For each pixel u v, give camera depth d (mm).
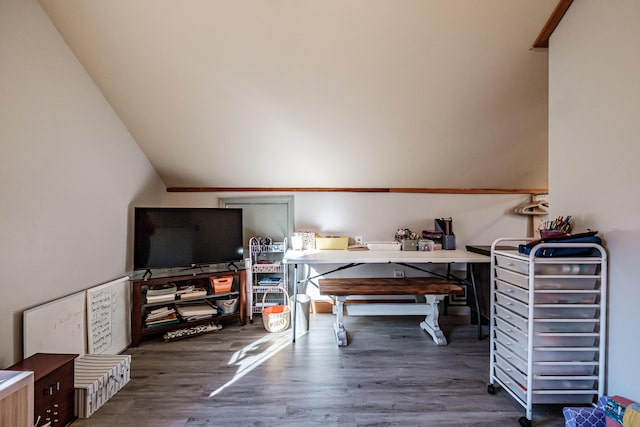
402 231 3785
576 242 1778
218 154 3320
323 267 3924
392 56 2326
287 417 1921
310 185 3830
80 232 2328
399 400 2094
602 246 1781
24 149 1849
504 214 3986
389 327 3416
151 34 2168
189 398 2111
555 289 1812
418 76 2477
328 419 1907
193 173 3596
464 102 2709
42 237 1983
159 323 3029
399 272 3939
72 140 2244
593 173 1834
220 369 2488
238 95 2635
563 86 2041
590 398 1852
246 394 2158
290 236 3867
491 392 2166
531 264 1778
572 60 1966
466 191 3938
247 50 2283
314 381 2320
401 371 2469
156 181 3541
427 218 3938
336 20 2098
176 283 3447
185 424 1857
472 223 3971
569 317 1825
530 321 1804
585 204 1891
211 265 3615
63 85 2152
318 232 3875
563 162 2047
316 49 2277
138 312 2885
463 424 1865
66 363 1823
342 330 3025
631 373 1641
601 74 1773
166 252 3102
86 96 2391
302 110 2791
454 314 3846
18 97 1808
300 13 2059
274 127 2977
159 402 2064
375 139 3145
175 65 2379
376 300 3879
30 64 1889
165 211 3107
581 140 1913
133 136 3033
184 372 2441
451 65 2393
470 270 3258
